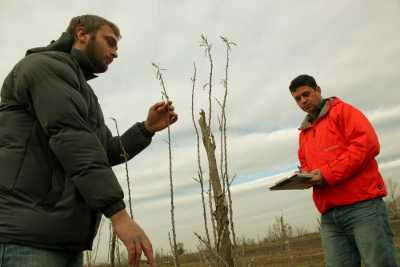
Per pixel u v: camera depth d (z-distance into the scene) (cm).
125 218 160
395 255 323
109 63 220
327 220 353
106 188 159
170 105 259
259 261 1370
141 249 155
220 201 201
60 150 162
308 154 372
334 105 357
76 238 175
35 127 174
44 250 164
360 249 326
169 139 207
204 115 211
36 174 168
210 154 206
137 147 254
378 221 321
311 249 1742
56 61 180
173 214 203
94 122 202
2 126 176
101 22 214
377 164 338
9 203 163
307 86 371
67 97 168
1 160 168
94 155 162
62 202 169
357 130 331
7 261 159
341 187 331
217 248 199
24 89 174
